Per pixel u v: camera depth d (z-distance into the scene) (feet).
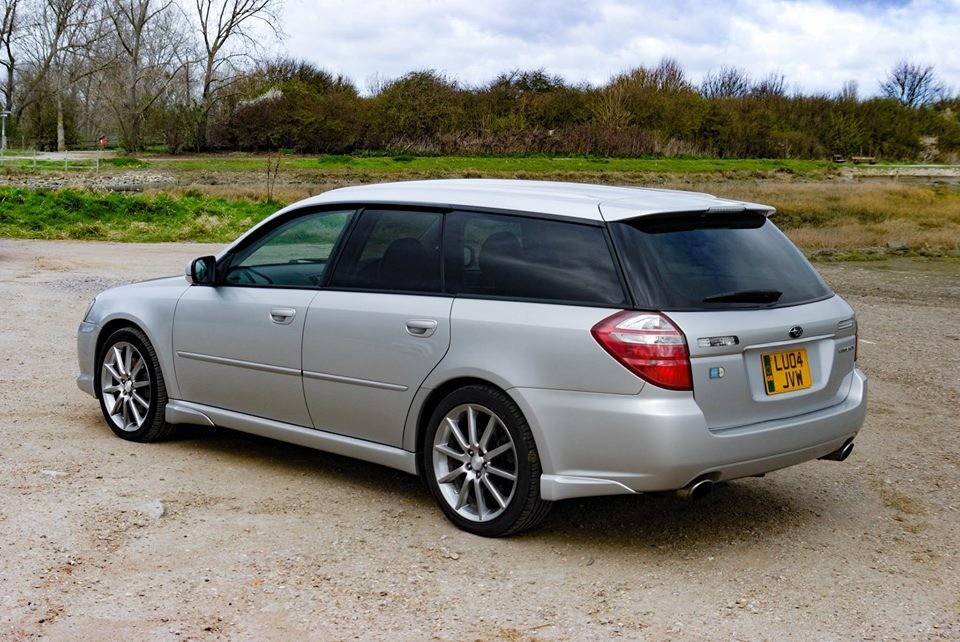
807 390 14.66
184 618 11.53
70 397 22.91
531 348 13.82
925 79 318.65
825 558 14.24
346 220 16.78
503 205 15.05
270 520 15.11
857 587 13.15
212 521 14.93
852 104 263.90
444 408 14.82
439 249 15.39
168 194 98.84
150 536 14.17
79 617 11.46
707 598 12.64
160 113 200.03
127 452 18.65
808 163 232.94
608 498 16.80
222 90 204.13
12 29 232.73
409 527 15.02
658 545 14.58
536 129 215.72
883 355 31.55
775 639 11.45
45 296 40.24
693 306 13.47
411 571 13.24
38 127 229.45
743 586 13.08
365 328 15.69
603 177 181.37
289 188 126.52
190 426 20.84
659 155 223.71
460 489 14.97
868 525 15.81
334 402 16.28
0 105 230.48
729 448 13.34
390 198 16.34
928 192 141.38
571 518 15.70
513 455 14.30
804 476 18.60
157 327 18.88
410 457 15.43
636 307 13.32
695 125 231.91
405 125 205.57
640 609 12.22
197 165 170.50
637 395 13.09
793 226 98.02
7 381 24.26
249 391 17.56
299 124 200.03
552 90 227.81
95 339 20.04
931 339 34.88
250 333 17.33
